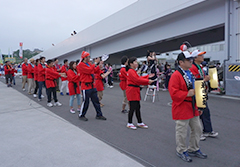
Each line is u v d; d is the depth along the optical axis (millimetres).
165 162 2992
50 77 6777
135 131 4367
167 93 9836
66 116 5602
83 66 4938
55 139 3840
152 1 11656
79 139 3855
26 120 5098
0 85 13633
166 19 11602
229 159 3092
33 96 8969
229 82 8477
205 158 3117
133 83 4449
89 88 5086
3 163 2924
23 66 10812
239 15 8273
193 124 3027
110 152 3303
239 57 8352
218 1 9008
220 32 13578
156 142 3758
